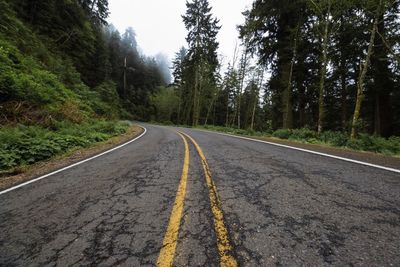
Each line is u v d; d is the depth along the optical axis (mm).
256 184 3836
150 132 18141
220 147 8227
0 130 8516
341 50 17344
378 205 2881
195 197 3352
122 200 3445
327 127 25047
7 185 4910
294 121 24031
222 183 3939
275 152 6957
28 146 7621
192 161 5809
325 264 1847
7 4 15406
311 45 17188
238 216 2711
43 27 20766
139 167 5543
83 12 27141
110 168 5766
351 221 2500
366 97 20531
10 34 14609
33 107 11445
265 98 31875
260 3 18812
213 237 2297
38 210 3299
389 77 16781
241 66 27875
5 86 10422
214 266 1882
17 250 2307
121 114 46688
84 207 3281
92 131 13172
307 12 16062
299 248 2062
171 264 1933
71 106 14383
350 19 12984
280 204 3002
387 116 19172
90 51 30062
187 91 50156
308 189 3520
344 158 5844
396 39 10852
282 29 19047
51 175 5488
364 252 1970
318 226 2422
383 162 5285
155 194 3596
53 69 17672
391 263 1827
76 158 7785
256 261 1919
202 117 54031
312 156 6203
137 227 2594
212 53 33906
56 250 2258
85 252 2188
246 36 21547
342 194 3277
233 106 48875
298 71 18188
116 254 2121
